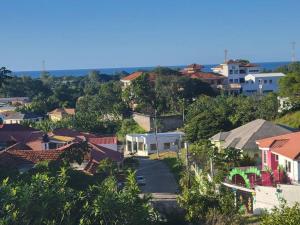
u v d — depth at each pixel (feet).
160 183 196.34
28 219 99.96
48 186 107.45
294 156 130.82
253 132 181.37
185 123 311.68
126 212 103.96
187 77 405.80
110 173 166.50
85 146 194.29
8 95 597.11
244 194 137.59
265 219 84.23
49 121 352.28
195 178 172.04
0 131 250.98
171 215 126.82
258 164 166.61
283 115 261.03
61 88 524.93
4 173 148.97
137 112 374.63
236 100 293.23
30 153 179.42
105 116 392.68
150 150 291.17
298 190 122.52
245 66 478.18
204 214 121.29
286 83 271.69
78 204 108.27
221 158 163.53
